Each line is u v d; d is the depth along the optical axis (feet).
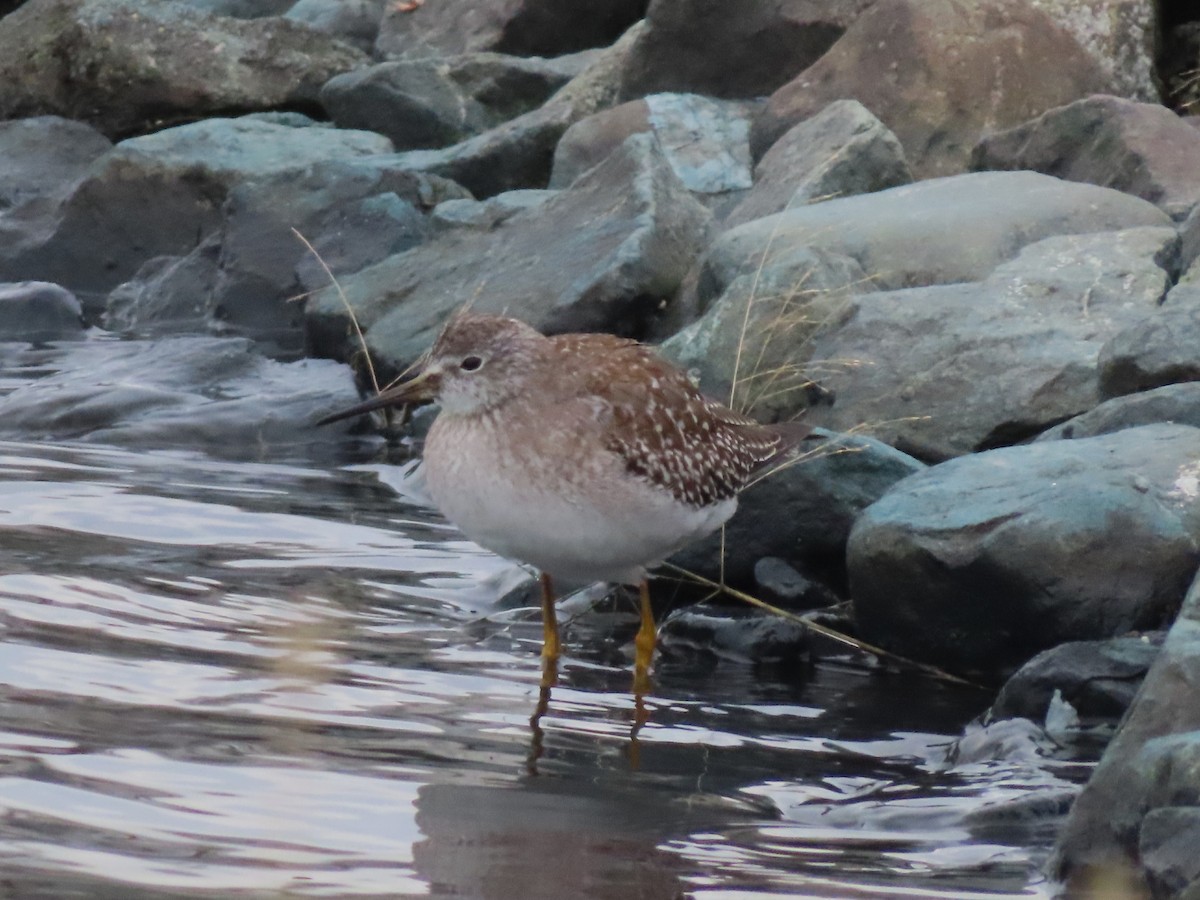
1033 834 25.64
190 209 75.10
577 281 53.78
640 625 37.99
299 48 88.79
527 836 24.57
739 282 47.60
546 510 32.65
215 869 22.26
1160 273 45.73
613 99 73.72
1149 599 32.58
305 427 54.39
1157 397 37.29
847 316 46.06
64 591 35.32
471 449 32.94
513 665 34.22
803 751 29.84
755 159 66.18
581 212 58.75
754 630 36.37
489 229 63.16
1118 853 23.61
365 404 33.71
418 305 58.13
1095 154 57.06
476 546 42.24
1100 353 40.57
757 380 45.34
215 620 34.53
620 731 30.48
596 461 32.53
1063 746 29.45
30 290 67.41
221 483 47.21
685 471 33.78
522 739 29.45
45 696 28.76
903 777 28.45
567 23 86.17
